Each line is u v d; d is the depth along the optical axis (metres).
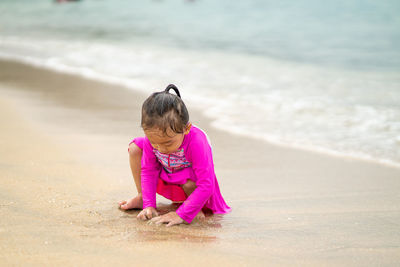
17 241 2.12
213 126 5.46
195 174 2.73
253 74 8.76
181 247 2.19
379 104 6.43
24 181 3.12
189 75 8.59
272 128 5.36
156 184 2.84
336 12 19.42
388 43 12.90
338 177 3.74
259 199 3.17
